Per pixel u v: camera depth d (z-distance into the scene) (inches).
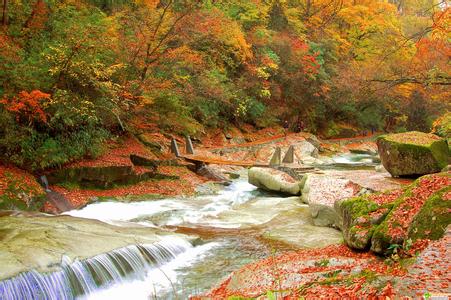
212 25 824.3
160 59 721.0
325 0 1672.0
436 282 193.5
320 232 430.9
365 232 318.3
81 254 302.8
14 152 499.8
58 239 319.6
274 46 1301.7
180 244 382.6
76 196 526.9
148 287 306.2
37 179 508.7
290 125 1418.6
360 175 615.2
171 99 771.4
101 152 609.0
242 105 1131.9
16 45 568.7
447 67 621.3
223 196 633.6
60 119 549.0
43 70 532.1
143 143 745.6
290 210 526.9
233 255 371.6
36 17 645.9
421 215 282.0
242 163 745.6
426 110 1584.6
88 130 598.2
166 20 717.9
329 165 972.6
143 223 461.1
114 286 300.8
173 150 788.0
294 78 1334.9
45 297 261.9
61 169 536.1
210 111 1057.5
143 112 740.7
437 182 328.8
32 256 280.1
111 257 315.3
